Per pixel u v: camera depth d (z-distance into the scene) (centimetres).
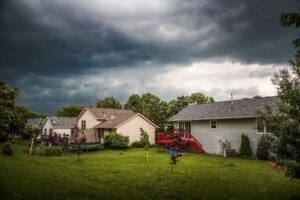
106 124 4525
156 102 6431
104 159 2588
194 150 3409
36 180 1289
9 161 2022
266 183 1522
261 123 1105
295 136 939
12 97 2075
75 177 1526
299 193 1280
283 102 997
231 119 3173
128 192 1227
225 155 3020
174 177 1633
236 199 1167
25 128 3138
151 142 4562
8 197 977
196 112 3759
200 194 1234
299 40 737
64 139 3616
